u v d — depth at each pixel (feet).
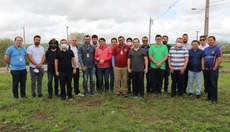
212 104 28.48
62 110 25.81
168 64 32.60
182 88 32.30
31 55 30.78
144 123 22.16
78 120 22.65
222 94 35.14
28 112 25.59
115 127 20.88
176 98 31.14
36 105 27.71
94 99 30.78
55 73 31.04
